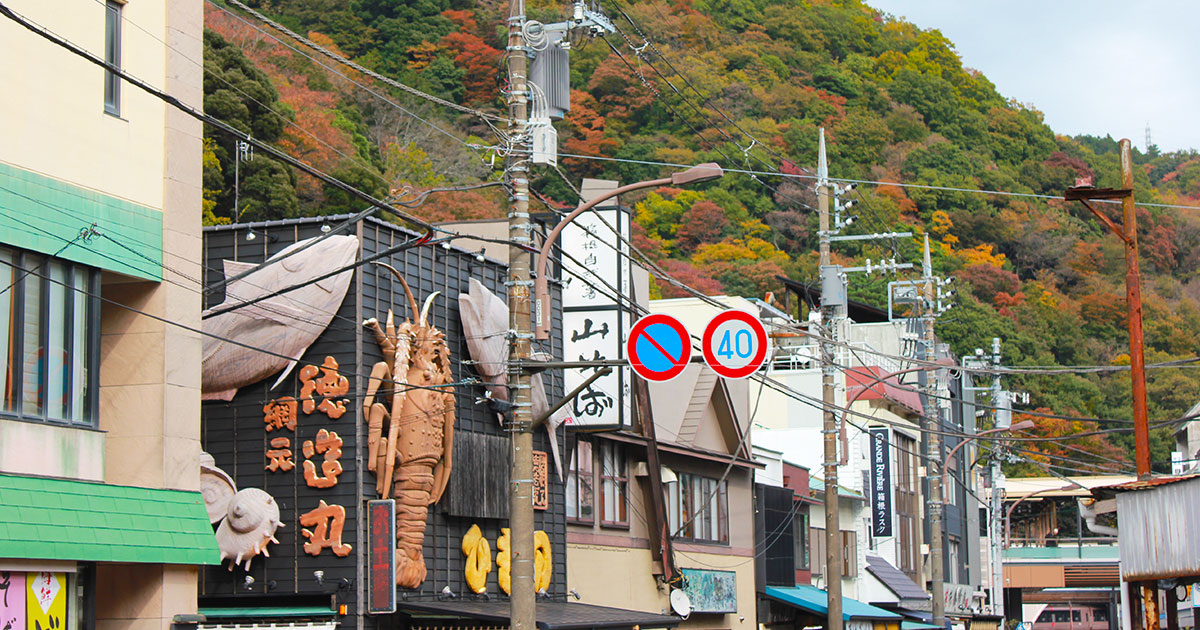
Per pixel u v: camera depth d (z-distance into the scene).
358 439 19.48
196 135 17.73
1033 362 83.38
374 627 19.39
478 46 74.00
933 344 44.50
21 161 15.05
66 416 15.75
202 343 18.81
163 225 17.08
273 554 19.45
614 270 26.12
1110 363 86.25
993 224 93.44
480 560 22.11
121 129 16.55
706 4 89.12
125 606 16.44
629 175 73.44
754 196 83.50
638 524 29.39
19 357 15.05
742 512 34.72
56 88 15.59
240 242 20.39
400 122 66.50
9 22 14.95
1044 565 73.94
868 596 43.62
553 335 25.56
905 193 90.25
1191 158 125.69
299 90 58.50
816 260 80.25
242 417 19.95
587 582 26.70
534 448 24.06
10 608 14.38
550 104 17.31
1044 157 104.25
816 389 46.97
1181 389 82.94
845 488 43.94
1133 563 19.12
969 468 63.97
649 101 76.06
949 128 98.31
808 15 97.75
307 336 19.62
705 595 31.12
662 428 32.22
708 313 39.12
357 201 50.00
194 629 16.80
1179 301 95.19
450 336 22.23
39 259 15.40
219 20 60.84
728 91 81.88
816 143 83.88
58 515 14.99
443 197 60.12
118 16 16.66
